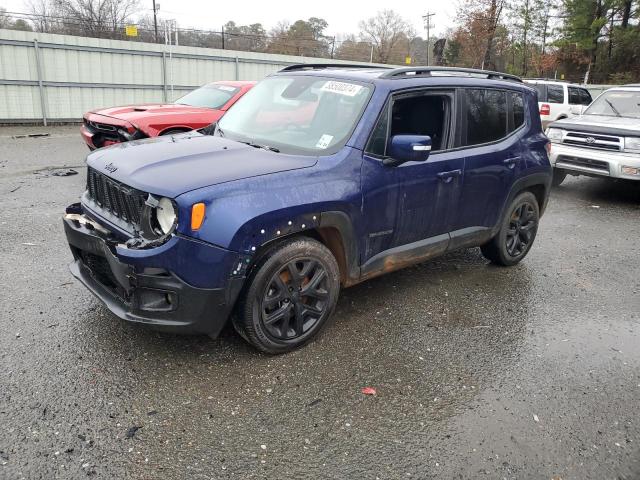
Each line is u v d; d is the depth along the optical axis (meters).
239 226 3.01
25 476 2.41
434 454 2.74
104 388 3.08
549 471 2.68
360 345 3.76
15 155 10.62
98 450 2.60
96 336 3.61
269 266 3.25
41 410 2.86
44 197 7.23
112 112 8.47
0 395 2.95
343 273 3.79
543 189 5.52
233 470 2.54
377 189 3.74
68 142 12.91
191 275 2.98
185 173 3.13
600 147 8.88
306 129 3.92
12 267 4.69
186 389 3.12
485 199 4.75
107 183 3.39
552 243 6.52
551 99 17.30
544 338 4.04
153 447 2.65
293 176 3.33
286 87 4.43
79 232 3.40
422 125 4.20
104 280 3.48
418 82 4.12
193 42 40.59
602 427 3.04
